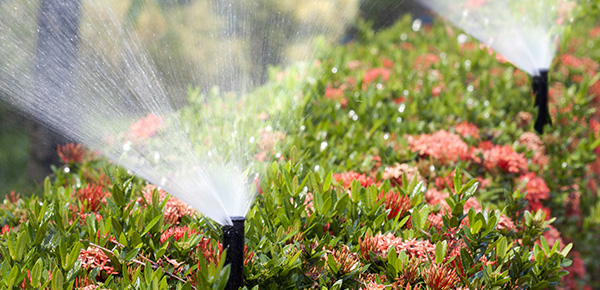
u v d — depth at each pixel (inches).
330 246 81.4
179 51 139.6
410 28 257.8
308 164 120.0
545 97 151.4
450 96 163.2
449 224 86.9
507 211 103.1
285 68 172.2
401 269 75.3
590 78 194.1
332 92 168.9
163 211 87.6
